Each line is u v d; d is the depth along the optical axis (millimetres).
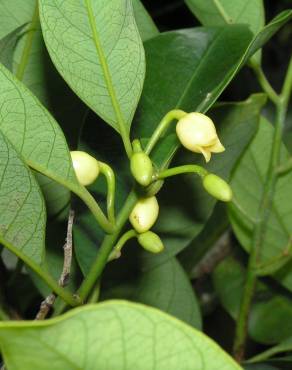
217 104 197
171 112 156
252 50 173
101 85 155
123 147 183
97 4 150
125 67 155
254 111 202
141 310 101
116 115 156
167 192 202
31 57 195
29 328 98
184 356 106
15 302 203
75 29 151
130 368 106
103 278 212
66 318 98
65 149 149
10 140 147
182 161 198
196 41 188
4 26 194
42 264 155
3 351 101
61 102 201
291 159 217
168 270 217
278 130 216
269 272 224
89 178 153
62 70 152
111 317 101
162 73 186
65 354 103
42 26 148
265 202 221
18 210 149
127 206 157
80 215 179
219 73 183
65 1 148
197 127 154
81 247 177
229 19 215
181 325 102
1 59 184
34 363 104
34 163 151
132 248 205
